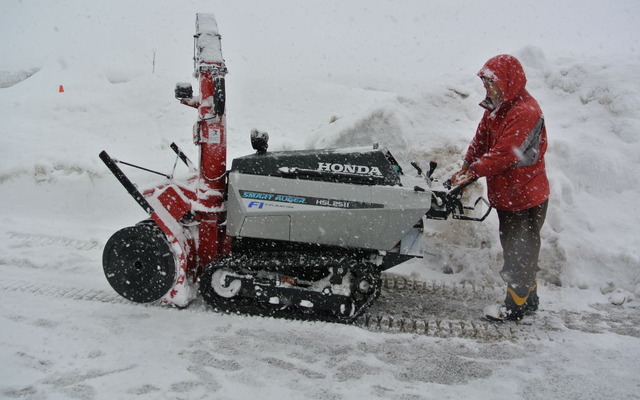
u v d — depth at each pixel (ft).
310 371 12.33
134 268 14.87
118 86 36.91
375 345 13.65
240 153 27.55
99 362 12.26
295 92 39.01
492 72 14.88
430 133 21.30
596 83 22.86
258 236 14.87
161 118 31.83
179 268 14.73
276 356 12.89
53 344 12.89
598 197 20.03
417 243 14.85
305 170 14.55
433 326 14.88
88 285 16.33
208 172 14.88
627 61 23.54
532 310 16.19
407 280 17.95
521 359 13.35
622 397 11.86
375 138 21.75
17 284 16.15
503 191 15.15
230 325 14.24
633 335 14.82
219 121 14.65
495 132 15.44
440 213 14.82
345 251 15.06
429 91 22.81
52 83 43.45
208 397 11.13
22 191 22.68
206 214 15.01
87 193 22.49
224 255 15.21
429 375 12.45
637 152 20.59
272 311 14.76
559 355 13.60
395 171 15.39
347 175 14.49
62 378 11.59
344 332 14.15
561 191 19.62
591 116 22.27
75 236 19.99
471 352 13.58
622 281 17.54
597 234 18.72
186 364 12.33
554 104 23.22
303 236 14.73
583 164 20.57
